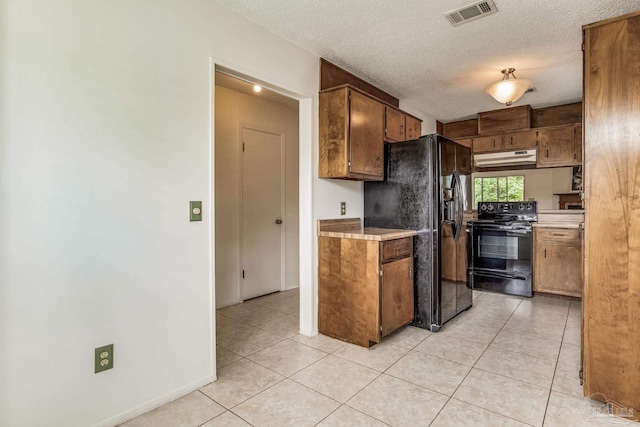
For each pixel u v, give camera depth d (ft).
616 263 5.72
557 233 12.52
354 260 8.50
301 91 8.74
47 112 4.71
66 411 4.92
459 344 8.52
